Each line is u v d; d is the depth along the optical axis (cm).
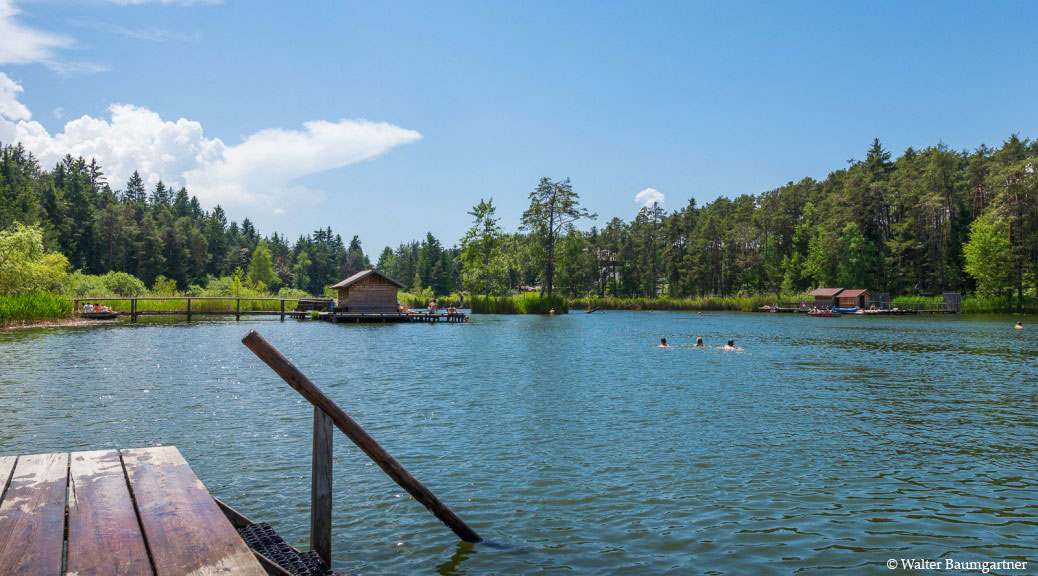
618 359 2675
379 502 820
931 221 9144
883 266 9425
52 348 2852
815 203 12094
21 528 369
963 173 9894
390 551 662
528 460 1030
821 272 9969
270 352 519
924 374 2181
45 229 10306
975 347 3322
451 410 1470
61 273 6512
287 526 727
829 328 5197
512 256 9756
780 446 1128
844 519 765
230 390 1720
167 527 379
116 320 5266
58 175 14625
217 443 1120
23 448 1069
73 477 479
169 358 2508
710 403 1577
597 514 782
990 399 1656
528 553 661
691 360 2650
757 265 11844
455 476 941
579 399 1630
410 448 1109
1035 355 2878
